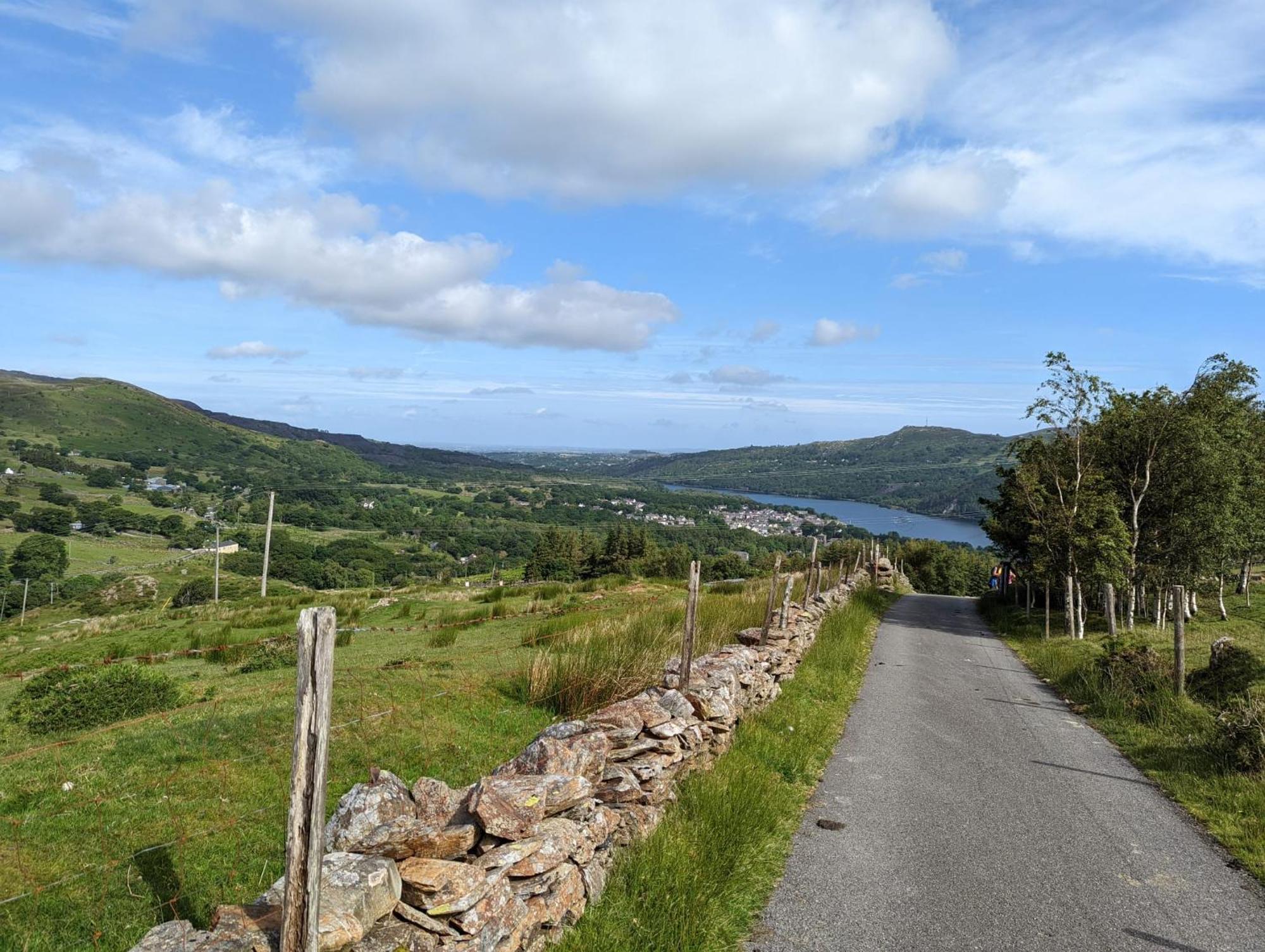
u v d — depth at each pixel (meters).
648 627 12.75
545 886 4.27
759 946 4.72
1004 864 6.10
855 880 5.71
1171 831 6.97
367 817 4.07
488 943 3.68
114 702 9.21
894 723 10.88
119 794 6.31
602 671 9.82
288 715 8.70
